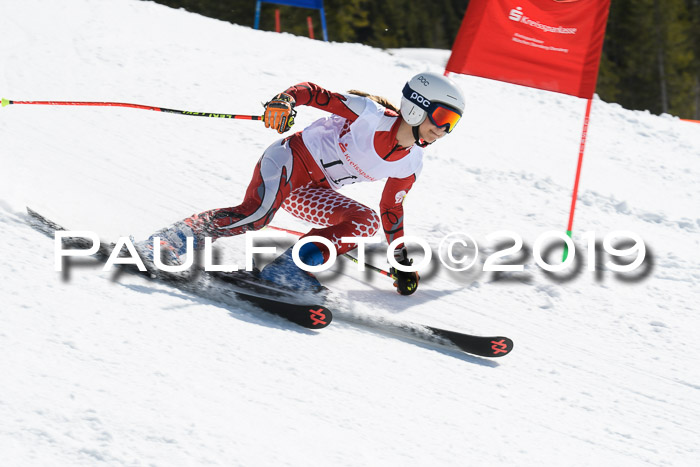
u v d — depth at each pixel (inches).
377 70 863.1
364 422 226.8
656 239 504.1
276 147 330.0
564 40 424.8
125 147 480.7
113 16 871.7
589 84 426.6
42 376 205.6
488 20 429.7
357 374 258.1
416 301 352.8
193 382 222.4
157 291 277.3
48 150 441.1
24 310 236.8
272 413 217.5
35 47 695.1
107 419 194.1
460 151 635.5
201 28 904.3
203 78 697.6
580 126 794.2
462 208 503.8
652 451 254.4
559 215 522.6
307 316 278.4
